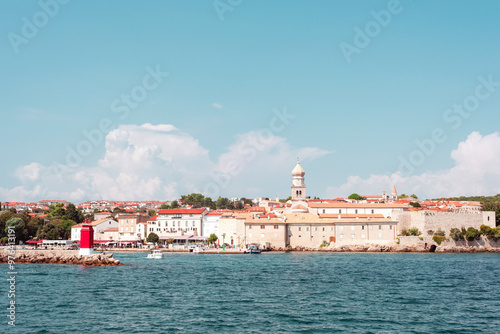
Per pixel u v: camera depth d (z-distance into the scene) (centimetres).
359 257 15238
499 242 18538
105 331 4447
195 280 8281
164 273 9512
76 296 6291
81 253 11625
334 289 7144
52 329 4500
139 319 4931
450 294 6638
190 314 5194
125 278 8431
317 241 19662
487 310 5469
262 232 19925
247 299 6181
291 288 7256
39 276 8500
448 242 18325
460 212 18962
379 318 5025
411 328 4606
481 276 9000
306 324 4750
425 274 9381
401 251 18362
